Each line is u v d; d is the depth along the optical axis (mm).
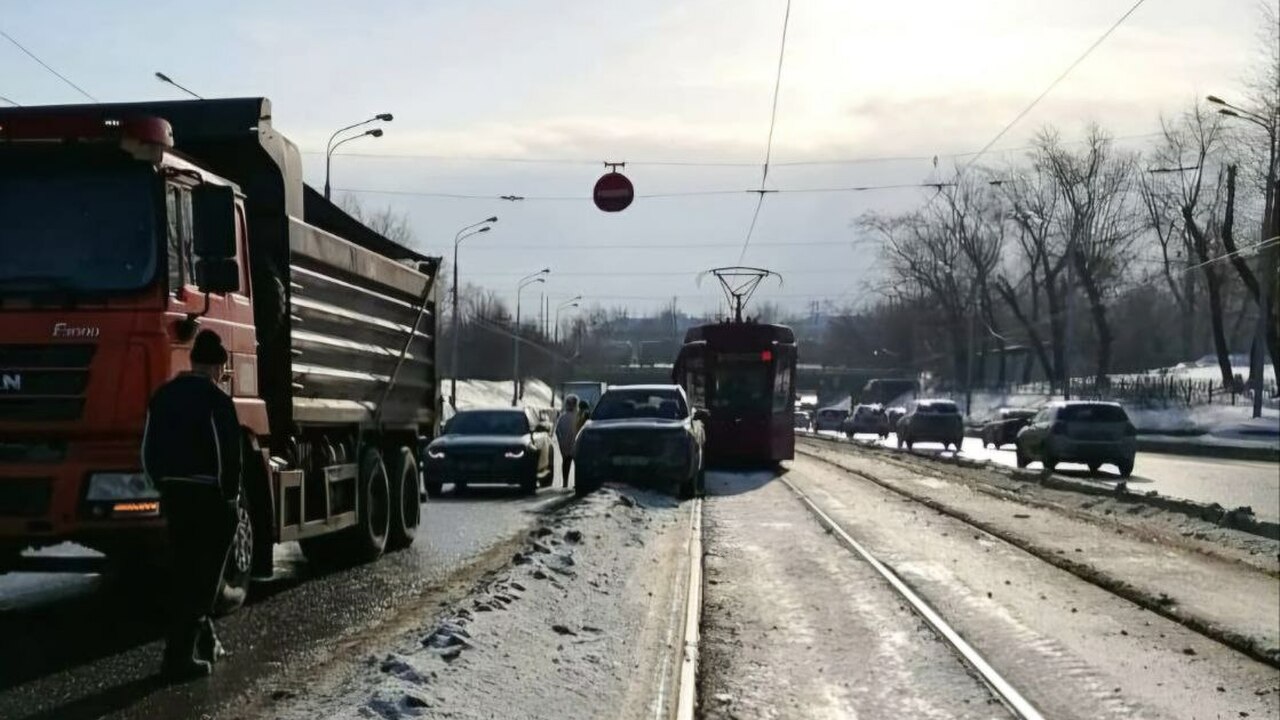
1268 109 46750
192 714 6113
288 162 10258
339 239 11297
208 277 8211
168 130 8195
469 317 89938
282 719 5906
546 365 98750
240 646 7922
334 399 11281
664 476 20547
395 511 13281
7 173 8039
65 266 7902
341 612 9289
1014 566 12852
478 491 23234
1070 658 8484
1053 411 30719
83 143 7934
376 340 12680
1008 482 25297
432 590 10453
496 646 7449
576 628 8508
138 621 8805
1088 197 69312
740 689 7473
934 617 9812
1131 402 64250
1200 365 90500
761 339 30000
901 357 108938
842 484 24938
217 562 6812
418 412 14211
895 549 14109
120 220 7973
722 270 33906
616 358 132000
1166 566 12758
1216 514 16594
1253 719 7016
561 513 16922
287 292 9883
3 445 7676
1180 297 97938
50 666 7277
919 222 77375
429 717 5816
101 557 8250
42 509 7574
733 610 10078
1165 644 9016
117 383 7707
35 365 7715
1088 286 70750
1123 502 19438
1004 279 74688
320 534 10594
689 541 14461
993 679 7762
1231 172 54250
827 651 8570
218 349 6910
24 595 9992
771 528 16234
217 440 6738
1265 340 56312
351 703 6031
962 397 83062
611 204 24219
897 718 6883
